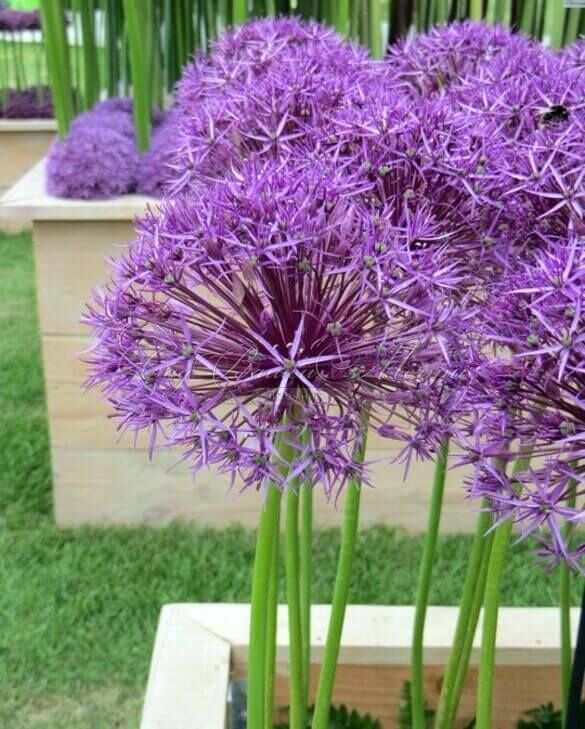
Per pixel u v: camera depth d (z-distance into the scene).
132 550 1.68
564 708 0.83
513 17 1.55
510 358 0.56
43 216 1.50
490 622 0.69
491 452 0.56
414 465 1.70
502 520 0.56
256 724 0.65
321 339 0.54
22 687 1.40
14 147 3.71
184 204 0.58
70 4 1.92
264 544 0.61
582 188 0.60
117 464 1.71
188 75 1.05
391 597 1.56
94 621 1.53
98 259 1.54
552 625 0.92
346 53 0.89
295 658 0.72
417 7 1.60
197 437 0.54
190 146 0.75
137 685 1.41
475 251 0.63
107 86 2.01
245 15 1.54
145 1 1.62
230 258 0.54
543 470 0.55
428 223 0.60
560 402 0.54
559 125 0.64
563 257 0.54
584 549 0.55
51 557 1.67
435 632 0.91
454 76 0.85
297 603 0.70
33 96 3.84
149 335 0.56
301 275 0.54
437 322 0.54
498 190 0.62
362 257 0.53
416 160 0.62
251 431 0.53
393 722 0.91
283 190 0.55
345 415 0.54
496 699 0.91
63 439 1.69
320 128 0.69
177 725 0.78
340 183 0.58
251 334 0.53
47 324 1.59
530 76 0.74
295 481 0.60
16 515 1.80
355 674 0.91
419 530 1.74
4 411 2.23
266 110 0.72
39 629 1.50
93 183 1.53
